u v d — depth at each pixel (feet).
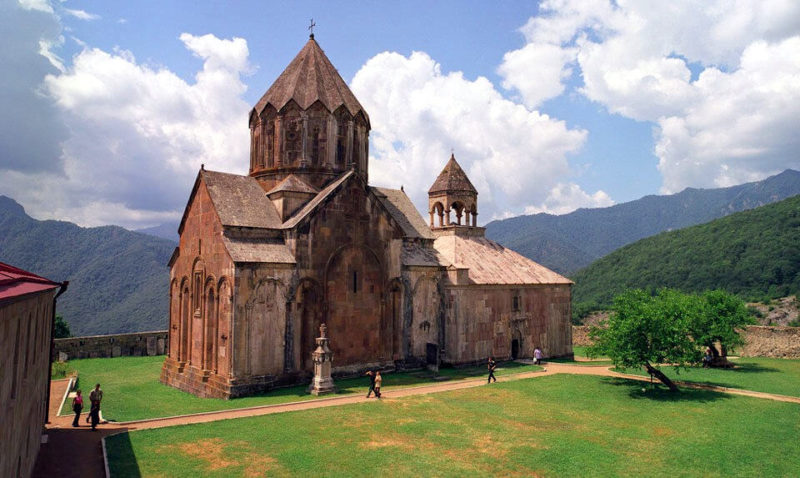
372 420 69.31
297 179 104.73
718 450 59.16
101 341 138.82
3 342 31.27
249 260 87.76
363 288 103.30
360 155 116.67
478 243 140.46
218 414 73.00
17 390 37.40
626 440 62.49
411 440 61.21
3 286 35.22
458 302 115.96
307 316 94.94
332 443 59.57
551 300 138.82
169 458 54.03
